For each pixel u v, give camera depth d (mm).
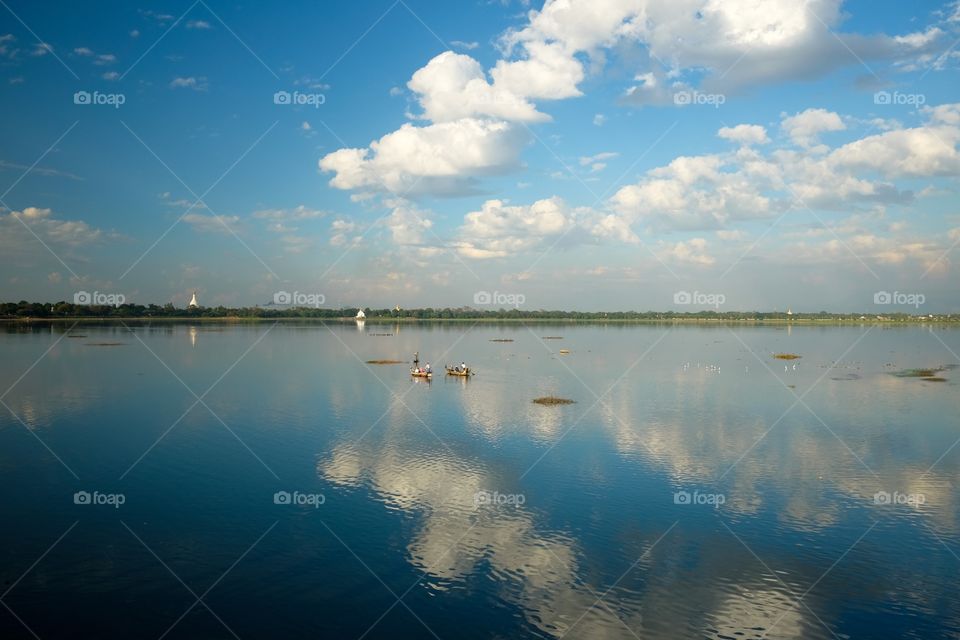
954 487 39344
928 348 148375
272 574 27266
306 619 23812
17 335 167500
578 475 41312
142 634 22594
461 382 85500
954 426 56656
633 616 24422
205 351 125562
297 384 81500
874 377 92188
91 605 24516
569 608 24953
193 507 35062
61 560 28297
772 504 36219
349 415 60531
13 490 37656
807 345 160375
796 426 56531
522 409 64562
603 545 30594
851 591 26469
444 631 23250
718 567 28453
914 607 25234
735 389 79500
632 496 37375
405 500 36469
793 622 24156
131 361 104688
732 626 23812
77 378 84438
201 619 23656
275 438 50812
